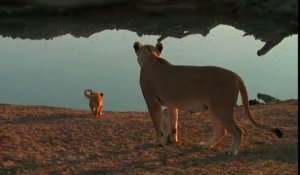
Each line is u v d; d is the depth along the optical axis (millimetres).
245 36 68625
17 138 20500
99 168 17562
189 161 18156
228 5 82375
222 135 19375
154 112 19828
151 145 19969
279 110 25578
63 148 19656
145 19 81062
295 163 17922
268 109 26016
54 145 19938
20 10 82000
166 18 81500
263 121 23531
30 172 17234
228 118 18141
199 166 17594
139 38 67688
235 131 18375
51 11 82312
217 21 79250
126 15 82812
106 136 21000
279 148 19516
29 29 74188
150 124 22719
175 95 18938
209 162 18016
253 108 26781
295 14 76562
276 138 20766
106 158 18547
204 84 18266
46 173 17141
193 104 18703
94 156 18781
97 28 75375
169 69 19188
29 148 19516
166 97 19188
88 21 79938
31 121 23297
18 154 18828
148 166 17672
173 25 77312
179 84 18781
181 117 23969
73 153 19109
